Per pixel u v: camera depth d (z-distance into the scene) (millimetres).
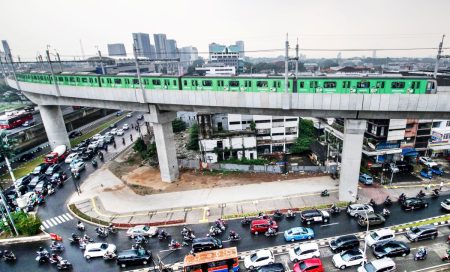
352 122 37906
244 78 41156
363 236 33375
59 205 44844
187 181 50469
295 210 39469
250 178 49969
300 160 62219
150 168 57156
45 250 32844
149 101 45844
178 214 40219
